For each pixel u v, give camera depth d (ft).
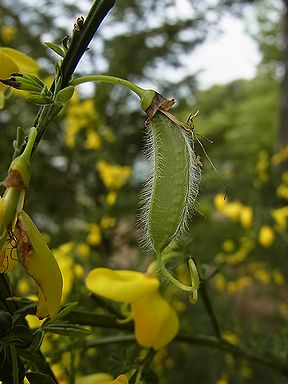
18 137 0.39
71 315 0.60
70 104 1.78
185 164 0.40
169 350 1.69
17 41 2.13
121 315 0.67
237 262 1.86
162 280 0.57
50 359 0.66
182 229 0.40
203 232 2.03
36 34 2.16
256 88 8.59
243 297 2.29
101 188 2.12
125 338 0.72
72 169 2.20
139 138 2.37
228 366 1.67
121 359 0.63
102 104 2.27
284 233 1.74
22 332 0.39
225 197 0.41
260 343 1.10
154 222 0.40
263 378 1.63
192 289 0.38
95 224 1.47
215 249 1.95
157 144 0.41
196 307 1.46
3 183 0.35
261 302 2.29
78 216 1.98
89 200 2.25
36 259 0.35
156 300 0.58
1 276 0.43
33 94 0.38
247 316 2.22
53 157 2.26
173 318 0.59
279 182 1.84
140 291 0.56
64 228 1.81
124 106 2.37
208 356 1.69
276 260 1.86
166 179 0.40
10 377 0.40
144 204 0.41
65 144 2.18
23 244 0.35
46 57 2.12
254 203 1.81
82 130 1.92
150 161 0.41
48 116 0.38
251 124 7.52
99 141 1.82
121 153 2.30
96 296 0.68
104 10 0.39
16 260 0.36
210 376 1.68
